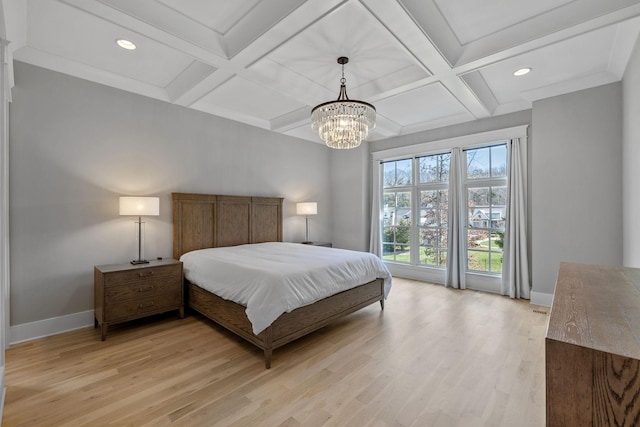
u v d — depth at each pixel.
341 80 3.05
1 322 1.73
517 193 3.98
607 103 3.20
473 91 3.32
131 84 3.35
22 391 1.93
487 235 4.41
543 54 2.77
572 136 3.40
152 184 3.56
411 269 5.17
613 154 3.16
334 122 2.71
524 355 2.43
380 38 2.50
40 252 2.79
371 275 3.38
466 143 4.47
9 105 2.62
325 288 2.73
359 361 2.35
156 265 3.09
